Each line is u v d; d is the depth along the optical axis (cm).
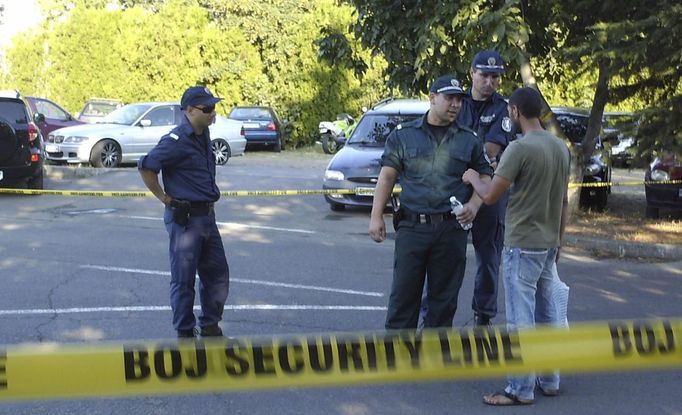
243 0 4378
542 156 686
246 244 1461
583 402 716
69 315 955
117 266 1223
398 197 818
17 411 668
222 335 859
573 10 1609
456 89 717
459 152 734
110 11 4434
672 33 1378
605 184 1728
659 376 783
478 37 1542
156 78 4294
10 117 1955
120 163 2822
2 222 1616
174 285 815
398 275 745
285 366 485
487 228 842
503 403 704
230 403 698
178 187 809
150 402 695
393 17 1634
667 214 1880
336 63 1836
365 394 726
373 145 1928
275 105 4428
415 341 507
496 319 983
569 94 2777
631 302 1086
